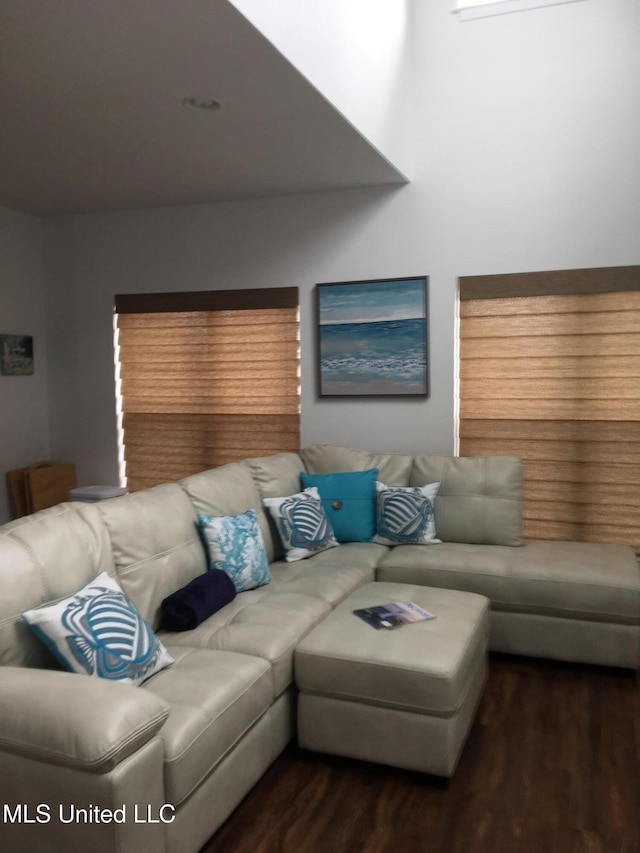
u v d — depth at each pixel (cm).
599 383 421
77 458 543
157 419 521
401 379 455
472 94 431
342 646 259
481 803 237
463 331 446
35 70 267
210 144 359
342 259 464
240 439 501
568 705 305
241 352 495
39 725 179
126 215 513
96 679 196
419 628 273
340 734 258
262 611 289
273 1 249
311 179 432
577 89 412
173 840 195
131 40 244
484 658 310
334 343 468
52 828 180
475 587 349
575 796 240
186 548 304
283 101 302
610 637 331
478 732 283
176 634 273
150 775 186
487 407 445
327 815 233
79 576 243
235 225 487
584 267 417
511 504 390
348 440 474
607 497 425
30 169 401
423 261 447
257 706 238
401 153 420
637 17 400
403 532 391
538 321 430
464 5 436
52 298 538
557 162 418
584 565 345
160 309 509
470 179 434
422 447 457
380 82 378
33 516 248
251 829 226
